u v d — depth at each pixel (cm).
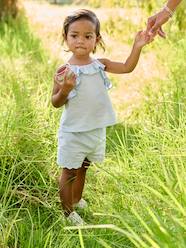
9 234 404
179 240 332
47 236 394
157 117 602
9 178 455
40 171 507
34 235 407
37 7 1375
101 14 1151
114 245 389
